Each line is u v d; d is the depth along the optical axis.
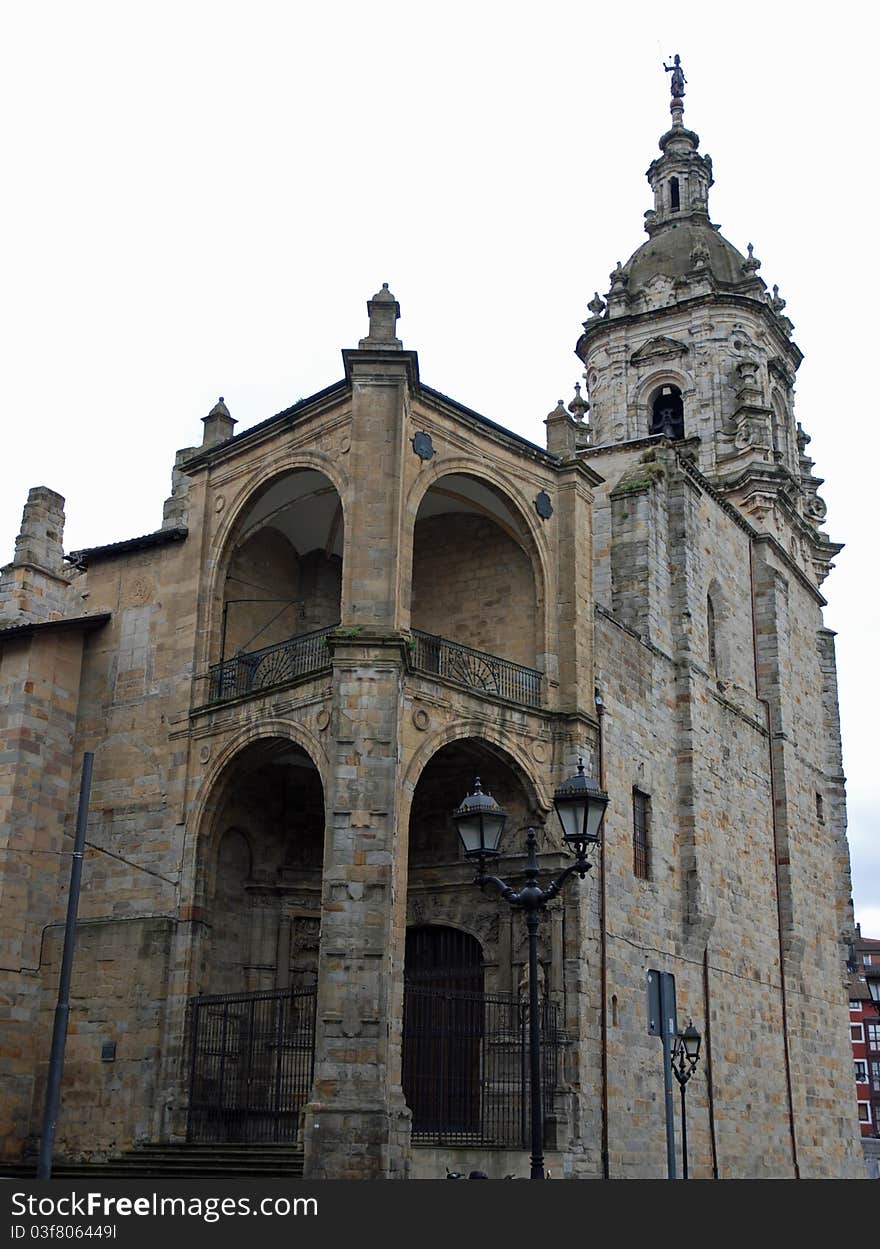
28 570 41.50
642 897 33.88
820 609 51.78
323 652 29.59
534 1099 18.88
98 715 33.19
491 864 31.19
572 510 33.16
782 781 44.00
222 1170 25.97
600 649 33.88
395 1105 24.94
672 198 55.31
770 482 46.53
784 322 52.25
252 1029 27.89
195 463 33.56
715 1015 36.81
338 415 30.09
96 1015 30.19
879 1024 111.75
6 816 31.50
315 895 32.62
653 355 49.75
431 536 34.94
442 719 28.66
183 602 32.75
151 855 30.92
